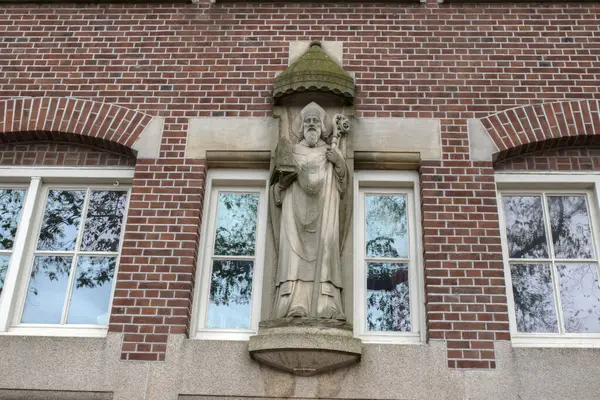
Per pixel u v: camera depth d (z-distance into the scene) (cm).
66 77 694
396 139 650
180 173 639
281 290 561
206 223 632
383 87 679
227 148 650
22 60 706
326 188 591
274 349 534
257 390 542
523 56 695
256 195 651
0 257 634
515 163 655
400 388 540
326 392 540
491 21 717
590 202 643
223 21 725
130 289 584
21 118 671
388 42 706
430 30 712
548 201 647
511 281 610
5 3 746
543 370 545
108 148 669
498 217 617
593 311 597
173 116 669
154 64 700
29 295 614
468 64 691
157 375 549
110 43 715
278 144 620
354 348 538
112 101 680
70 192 662
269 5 734
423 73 687
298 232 579
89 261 628
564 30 711
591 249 623
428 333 566
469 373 545
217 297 606
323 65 658
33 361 557
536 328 590
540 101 669
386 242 627
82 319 603
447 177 630
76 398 546
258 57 703
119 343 562
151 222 614
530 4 727
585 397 536
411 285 605
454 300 574
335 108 658
